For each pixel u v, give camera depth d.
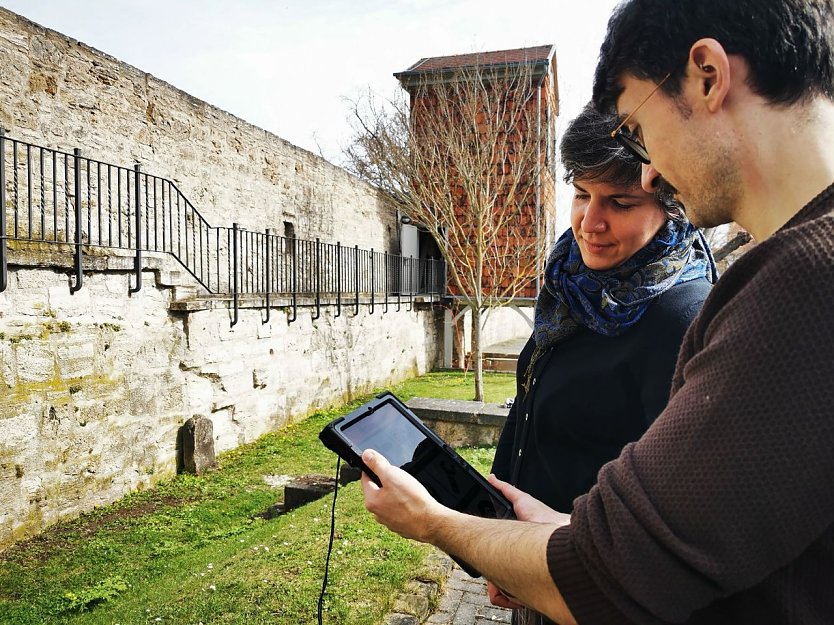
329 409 11.52
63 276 5.50
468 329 19.12
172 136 8.73
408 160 12.87
